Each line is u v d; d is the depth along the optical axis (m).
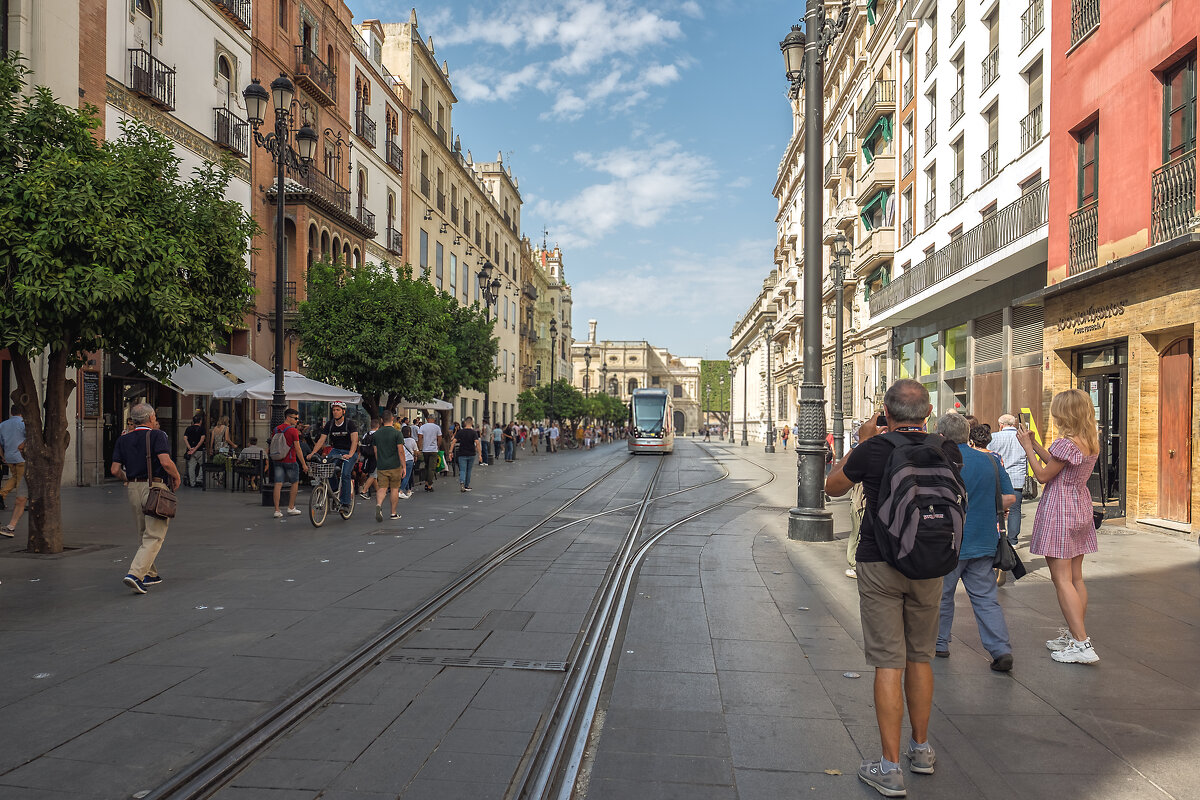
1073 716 4.18
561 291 86.12
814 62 10.42
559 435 50.72
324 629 5.66
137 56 18.23
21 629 5.58
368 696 4.36
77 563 8.11
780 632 5.76
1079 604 5.14
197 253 8.77
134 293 7.89
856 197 34.38
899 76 28.36
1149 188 11.21
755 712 4.20
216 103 21.61
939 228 24.19
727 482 21.17
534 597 6.84
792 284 52.91
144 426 7.07
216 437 18.61
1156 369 11.41
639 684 4.61
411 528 11.27
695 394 148.88
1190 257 10.26
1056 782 3.41
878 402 32.00
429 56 40.06
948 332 24.12
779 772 3.49
